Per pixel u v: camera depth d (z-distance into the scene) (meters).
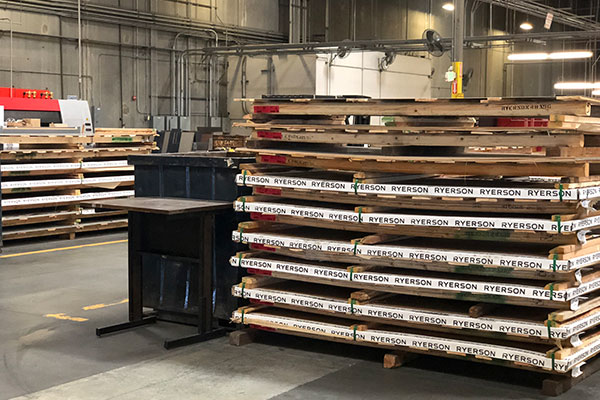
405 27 26.81
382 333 5.48
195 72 22.31
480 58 28.25
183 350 6.04
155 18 20.48
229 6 22.73
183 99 21.92
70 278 9.11
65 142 12.20
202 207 6.09
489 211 5.16
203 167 6.61
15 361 5.75
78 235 12.99
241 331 6.23
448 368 5.57
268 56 22.05
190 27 21.64
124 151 13.36
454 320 5.18
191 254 6.66
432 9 27.39
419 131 5.42
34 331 6.66
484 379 5.32
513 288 4.98
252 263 6.03
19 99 12.52
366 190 5.43
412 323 5.44
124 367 5.59
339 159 5.66
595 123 5.12
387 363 5.54
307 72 21.27
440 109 5.23
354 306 5.57
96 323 6.94
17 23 17.33
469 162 5.16
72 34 18.59
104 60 19.53
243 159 6.42
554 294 4.83
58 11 18.12
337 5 25.00
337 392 5.02
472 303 5.54
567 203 4.92
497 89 29.81
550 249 5.23
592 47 30.16
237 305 6.43
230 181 6.44
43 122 12.82
